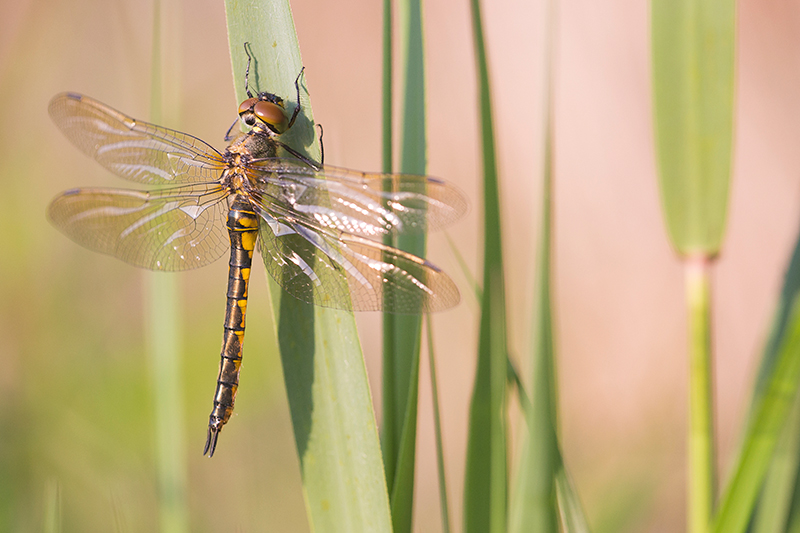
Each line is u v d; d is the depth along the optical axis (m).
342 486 0.76
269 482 0.90
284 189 0.78
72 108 0.79
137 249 0.79
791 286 0.77
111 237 0.79
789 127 1.07
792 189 1.06
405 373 0.76
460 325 1.07
